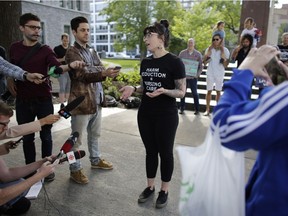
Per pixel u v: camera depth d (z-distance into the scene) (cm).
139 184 308
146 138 264
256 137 81
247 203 98
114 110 658
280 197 87
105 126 525
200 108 653
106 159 375
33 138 313
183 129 509
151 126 259
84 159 371
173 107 254
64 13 2114
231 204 94
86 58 295
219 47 575
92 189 297
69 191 292
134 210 261
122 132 491
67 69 271
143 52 2139
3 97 466
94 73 277
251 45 530
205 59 590
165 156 259
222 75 584
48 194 286
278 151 87
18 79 279
